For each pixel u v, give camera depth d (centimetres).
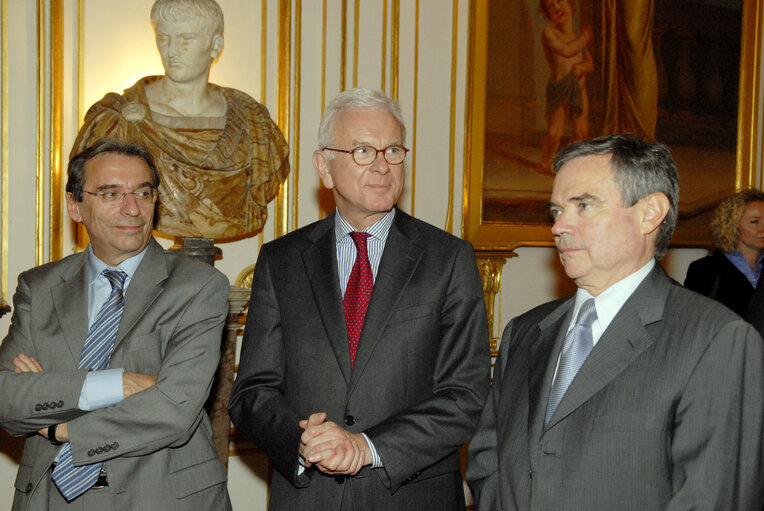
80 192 219
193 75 371
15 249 361
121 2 377
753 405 152
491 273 478
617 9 523
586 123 516
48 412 199
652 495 155
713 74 570
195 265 229
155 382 207
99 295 222
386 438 205
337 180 227
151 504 202
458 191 473
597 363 166
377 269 231
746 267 417
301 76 421
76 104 370
